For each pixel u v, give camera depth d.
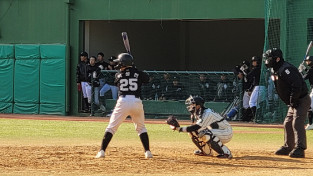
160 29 69.56
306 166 26.52
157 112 54.56
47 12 58.28
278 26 50.25
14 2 59.38
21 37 59.38
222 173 23.73
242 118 51.78
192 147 33.59
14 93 59.59
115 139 38.25
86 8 57.00
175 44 70.12
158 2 55.00
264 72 49.47
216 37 69.81
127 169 24.62
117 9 56.22
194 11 53.94
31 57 58.69
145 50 69.44
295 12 49.72
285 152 30.48
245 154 30.73
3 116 55.97
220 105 52.38
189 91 53.78
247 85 50.94
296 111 29.72
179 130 28.44
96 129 44.91
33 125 47.66
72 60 57.66
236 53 69.25
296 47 49.78
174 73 54.12
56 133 41.97
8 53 59.59
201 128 28.55
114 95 56.12
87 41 63.00
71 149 31.48
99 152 27.77
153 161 27.00
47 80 58.22
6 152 29.83
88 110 56.97
